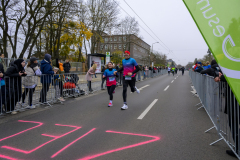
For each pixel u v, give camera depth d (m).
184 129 3.92
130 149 2.97
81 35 22.20
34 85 5.98
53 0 15.33
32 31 16.00
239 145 2.55
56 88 7.01
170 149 2.97
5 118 4.82
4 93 5.00
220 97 3.36
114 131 3.81
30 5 15.39
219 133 3.36
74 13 15.91
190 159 2.64
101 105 6.51
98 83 11.06
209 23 2.09
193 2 2.18
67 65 9.91
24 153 2.86
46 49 23.73
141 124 4.27
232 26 2.02
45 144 3.19
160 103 6.80
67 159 2.67
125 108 5.84
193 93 9.40
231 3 2.06
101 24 27.59
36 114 5.24
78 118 4.80
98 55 15.74
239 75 1.96
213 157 2.70
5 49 15.77
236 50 1.99
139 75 18.64
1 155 2.80
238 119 2.57
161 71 35.66
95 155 2.78
